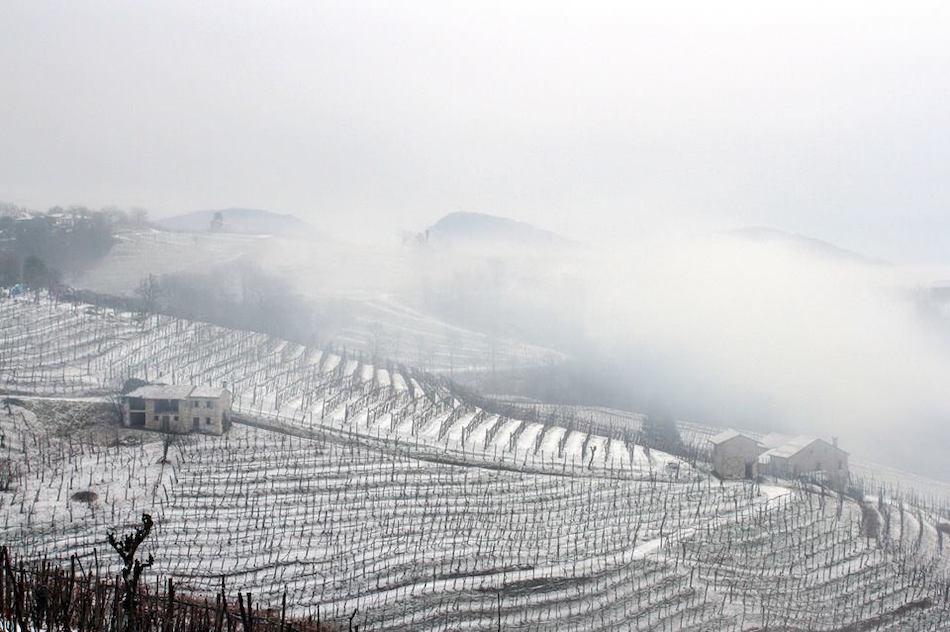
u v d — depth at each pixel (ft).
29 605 212.64
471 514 418.10
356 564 362.12
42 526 383.65
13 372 552.82
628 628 327.88
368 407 577.43
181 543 375.45
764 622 338.54
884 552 407.23
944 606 366.84
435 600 336.90
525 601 341.41
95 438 483.51
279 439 500.74
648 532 407.85
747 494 469.98
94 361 608.60
